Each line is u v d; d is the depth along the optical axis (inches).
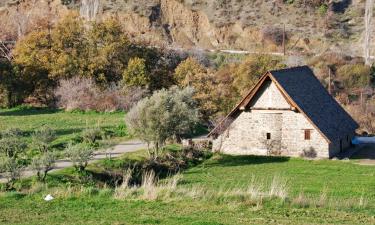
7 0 7342.5
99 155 2928.2
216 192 2037.4
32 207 1812.3
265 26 6904.5
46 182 2290.8
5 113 4360.2
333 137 3309.5
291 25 6973.4
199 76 4217.5
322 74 5669.3
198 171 2898.6
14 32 6309.1
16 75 4722.0
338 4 7337.6
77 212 1747.0
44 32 5044.3
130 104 4370.1
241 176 2758.4
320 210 1819.6
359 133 4402.1
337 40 6742.1
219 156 3299.7
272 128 3312.0
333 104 3722.9
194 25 7076.8
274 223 1627.7
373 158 3299.7
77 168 2495.1
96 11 7047.2
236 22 7003.0
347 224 1637.6
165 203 1851.6
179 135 3361.2
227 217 1689.2
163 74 4972.9
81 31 5108.3
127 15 6973.4
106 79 4891.7
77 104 4377.5
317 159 3230.8
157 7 7150.6
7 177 2268.7
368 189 2458.2
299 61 5782.5
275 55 6112.2
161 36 6835.6
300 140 3267.7
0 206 1822.1
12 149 2645.2
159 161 2923.2
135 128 2933.1
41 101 4771.2
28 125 3759.8
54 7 7140.8
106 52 4918.8
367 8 6717.5
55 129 3592.5
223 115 3973.9
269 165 3078.2
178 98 3132.4
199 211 1756.9
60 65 4800.7
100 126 3663.9
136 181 2608.3
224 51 6417.3
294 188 2454.5
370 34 6579.7
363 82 5659.5
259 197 1914.4
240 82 4803.2
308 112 3272.6
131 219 1651.1
